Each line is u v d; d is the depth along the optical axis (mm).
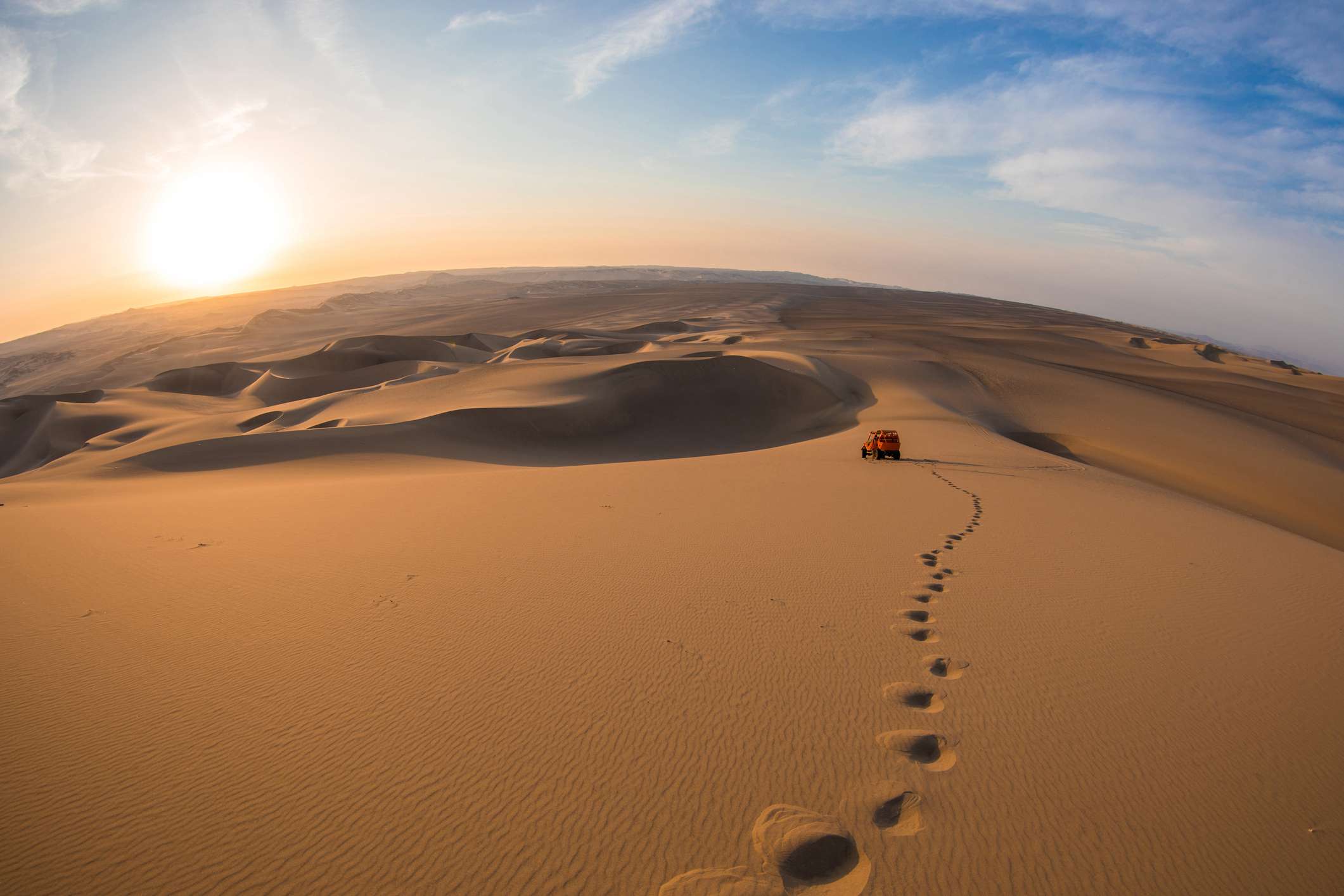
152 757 4484
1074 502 14188
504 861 3520
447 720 4910
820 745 4625
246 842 3674
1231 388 73250
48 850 3629
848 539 10289
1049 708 5211
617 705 5141
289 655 6070
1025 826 3855
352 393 55906
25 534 10828
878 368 62250
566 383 50844
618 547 9648
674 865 3502
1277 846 3723
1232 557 9883
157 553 9523
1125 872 3516
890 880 3443
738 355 55531
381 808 3939
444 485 16062
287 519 11852
